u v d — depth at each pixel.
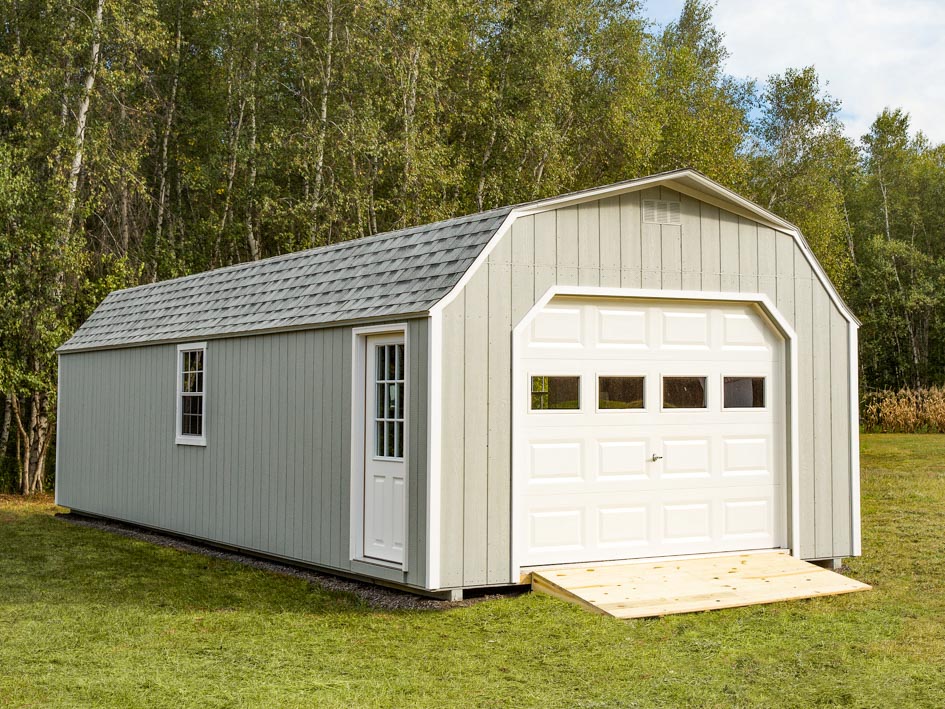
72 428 16.30
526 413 9.27
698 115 31.00
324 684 6.34
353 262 10.89
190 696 6.05
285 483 10.91
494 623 7.98
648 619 8.05
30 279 17.64
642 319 9.88
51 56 19.56
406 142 22.00
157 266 22.23
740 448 10.25
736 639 7.44
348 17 22.27
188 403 13.11
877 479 17.55
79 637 7.67
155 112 24.14
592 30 27.48
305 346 10.63
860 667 6.69
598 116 27.42
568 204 9.44
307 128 22.14
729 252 10.20
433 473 8.68
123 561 11.44
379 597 9.11
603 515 9.58
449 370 8.80
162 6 23.42
